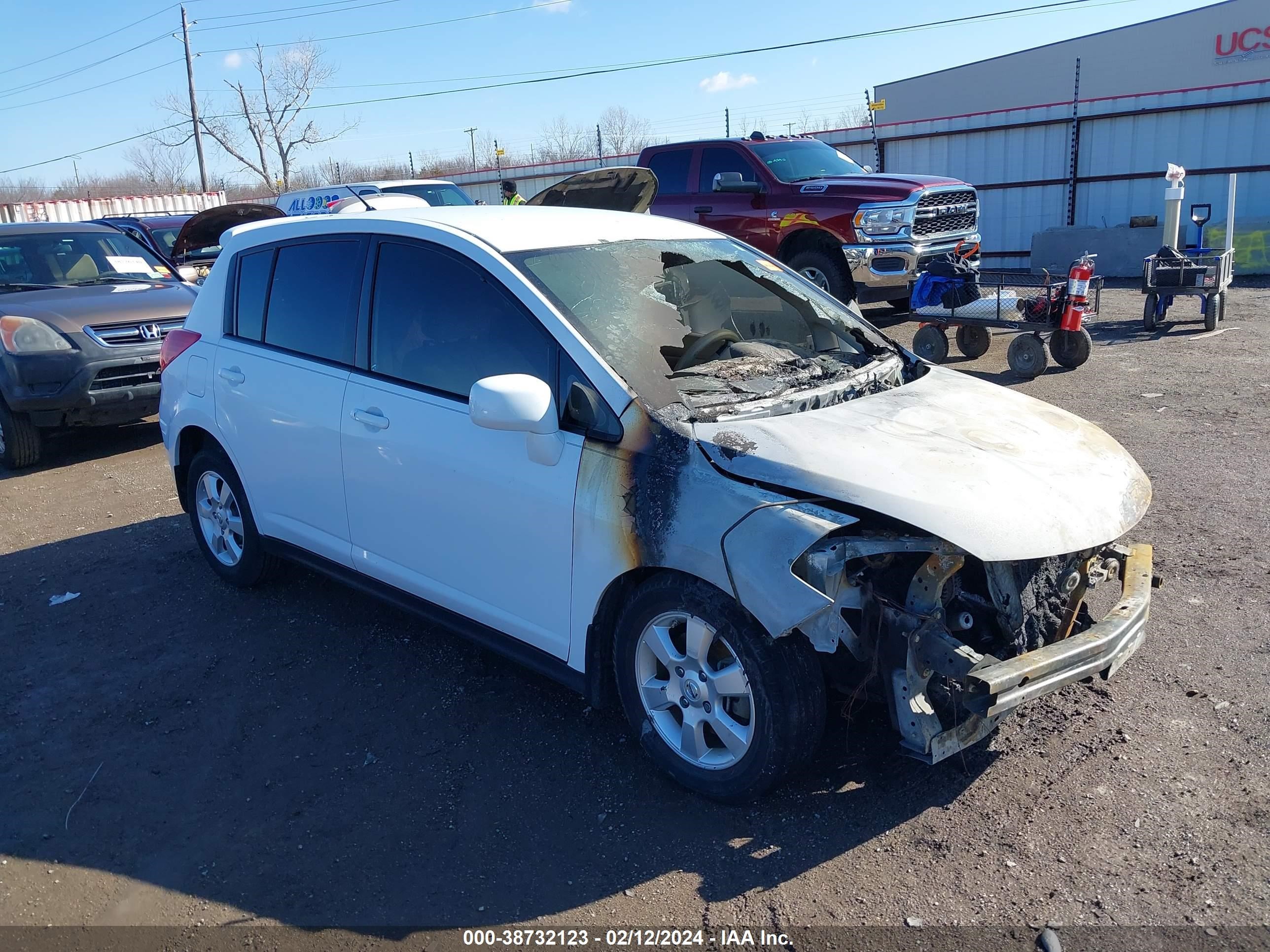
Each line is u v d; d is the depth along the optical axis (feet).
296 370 14.23
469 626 12.49
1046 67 105.50
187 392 16.46
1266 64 93.30
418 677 13.76
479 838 10.25
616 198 22.94
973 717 9.90
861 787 10.66
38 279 28.76
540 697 13.07
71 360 25.03
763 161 38.78
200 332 16.40
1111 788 10.37
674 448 10.21
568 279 12.00
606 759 11.56
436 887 9.57
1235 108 51.01
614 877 9.56
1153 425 23.48
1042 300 29.17
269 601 16.53
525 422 10.49
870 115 74.08
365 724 12.59
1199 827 9.68
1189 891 8.87
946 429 11.09
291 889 9.64
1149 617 13.66
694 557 9.74
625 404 10.59
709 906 9.10
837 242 36.55
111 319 26.03
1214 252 38.09
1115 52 100.83
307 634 15.24
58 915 9.45
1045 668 9.45
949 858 9.51
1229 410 24.30
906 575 10.14
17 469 26.50
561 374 11.12
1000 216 59.06
